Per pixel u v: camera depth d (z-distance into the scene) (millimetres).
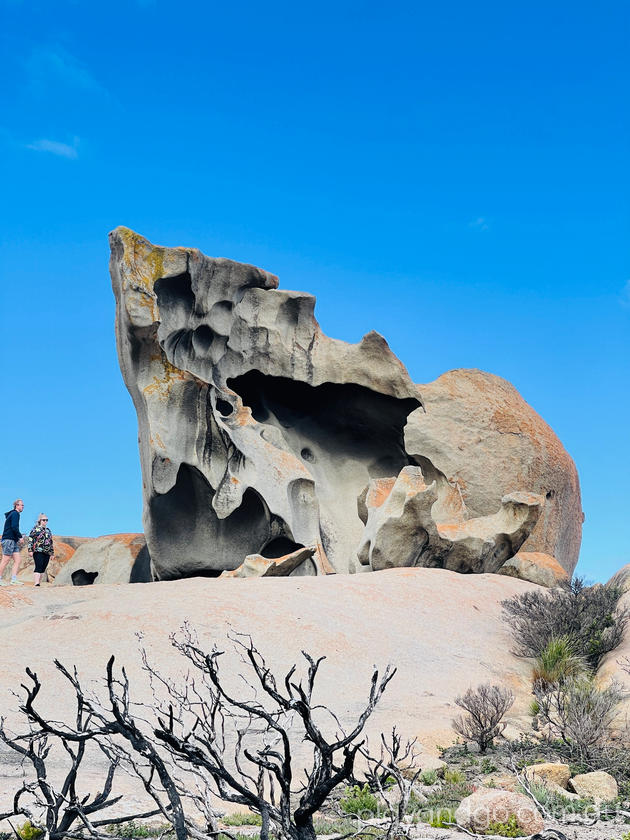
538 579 24094
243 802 5246
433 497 22359
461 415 28734
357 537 27625
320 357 28578
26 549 30641
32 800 8039
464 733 11578
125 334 25359
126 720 5098
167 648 13508
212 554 25516
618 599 17688
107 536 29531
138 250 25484
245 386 29031
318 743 5141
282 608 15812
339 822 7969
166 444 24484
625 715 12633
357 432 29781
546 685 14422
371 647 14797
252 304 28469
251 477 24734
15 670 12453
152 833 7320
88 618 14836
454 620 16906
